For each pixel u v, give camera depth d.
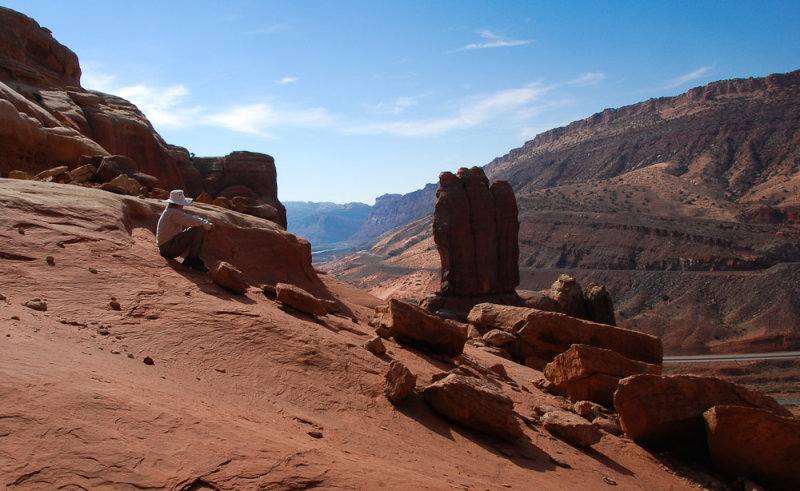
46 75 36.22
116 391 4.89
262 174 43.00
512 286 62.00
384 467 5.40
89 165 18.11
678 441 10.57
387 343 11.64
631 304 159.88
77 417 4.21
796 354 106.75
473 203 59.88
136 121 35.25
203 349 7.56
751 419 9.49
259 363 7.68
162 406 4.95
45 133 21.06
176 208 10.93
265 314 9.36
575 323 17.91
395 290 188.00
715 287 155.88
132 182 16.31
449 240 59.34
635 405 10.49
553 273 187.88
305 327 9.55
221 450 4.48
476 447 7.69
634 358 17.53
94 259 9.51
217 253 13.78
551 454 8.56
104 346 6.62
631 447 10.36
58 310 7.48
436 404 8.38
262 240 15.64
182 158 40.03
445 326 12.23
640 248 191.88
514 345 18.44
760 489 9.06
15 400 4.12
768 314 134.12
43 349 5.58
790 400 83.75
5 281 7.86
